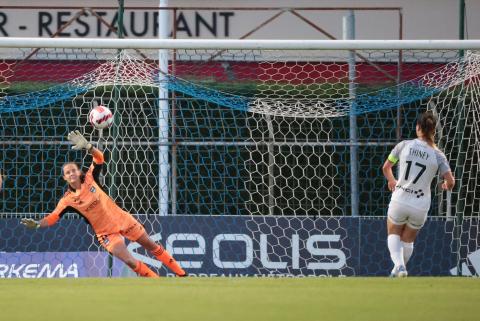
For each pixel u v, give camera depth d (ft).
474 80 162.71
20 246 164.04
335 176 196.34
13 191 195.62
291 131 198.70
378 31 218.18
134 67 165.48
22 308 82.02
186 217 162.61
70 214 183.52
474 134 173.99
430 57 195.31
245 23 218.18
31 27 218.38
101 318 76.23
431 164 126.72
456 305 85.66
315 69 197.57
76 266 157.89
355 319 76.74
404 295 93.04
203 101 192.24
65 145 194.80
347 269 162.91
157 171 190.29
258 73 194.18
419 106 180.75
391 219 128.77
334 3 217.77
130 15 217.15
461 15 169.17
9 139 194.08
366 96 170.40
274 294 93.40
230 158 198.49
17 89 196.34
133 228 144.66
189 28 217.97
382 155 196.65
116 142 163.22
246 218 162.91
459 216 162.09
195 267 161.99
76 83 170.91
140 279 113.60
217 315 78.33
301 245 163.02
